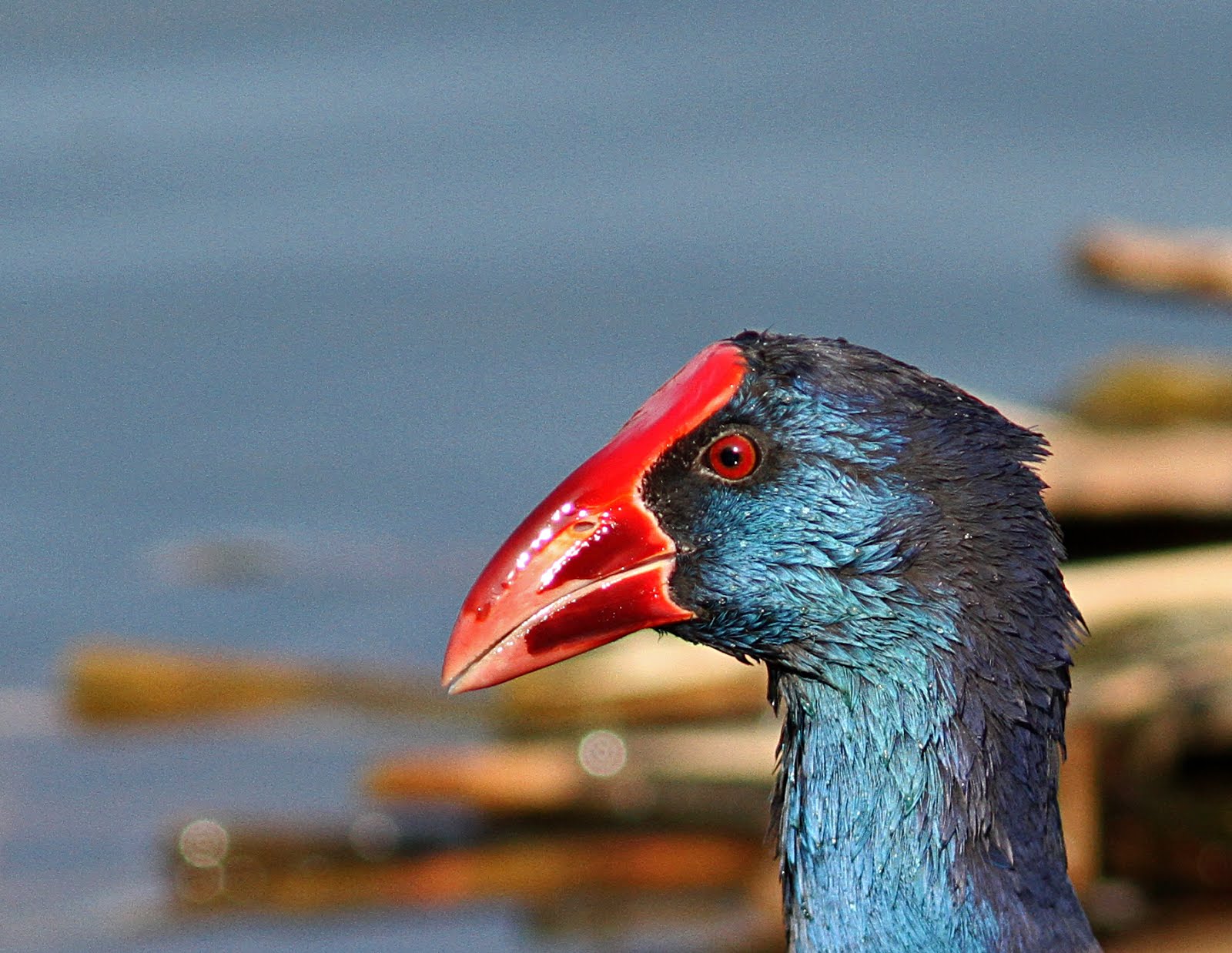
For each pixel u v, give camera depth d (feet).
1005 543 19.83
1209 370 46.85
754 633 20.92
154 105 63.57
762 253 57.00
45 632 48.37
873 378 20.48
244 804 41.88
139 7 67.36
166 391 55.21
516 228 58.49
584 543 21.12
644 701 40.83
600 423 52.49
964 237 56.75
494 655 21.31
